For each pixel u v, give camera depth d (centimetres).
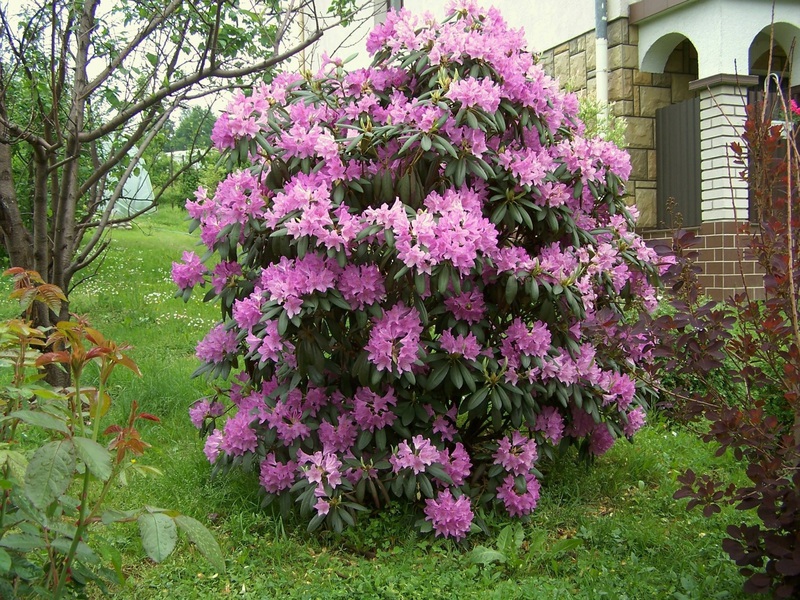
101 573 251
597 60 809
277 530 326
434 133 313
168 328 744
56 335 221
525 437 363
